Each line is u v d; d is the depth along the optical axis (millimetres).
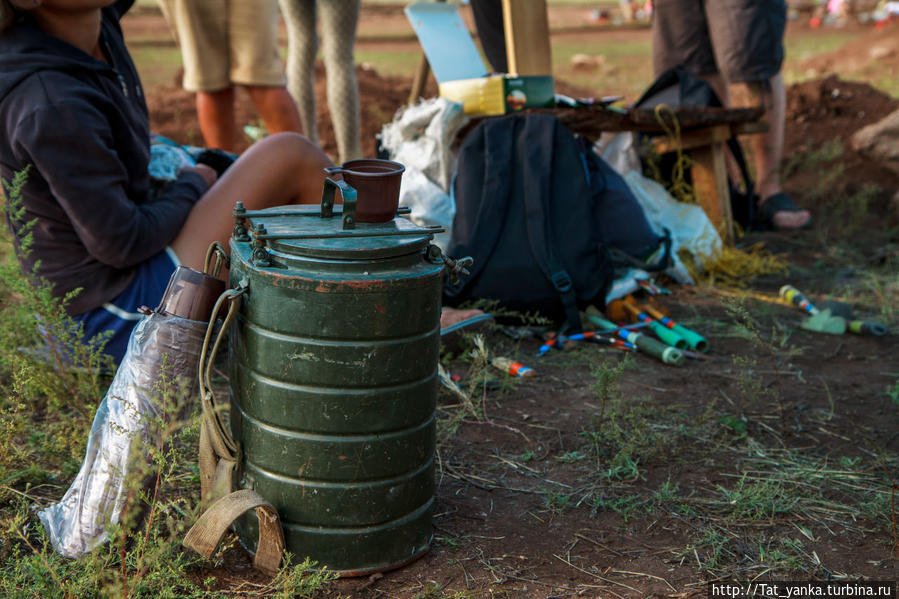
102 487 1989
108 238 2477
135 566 1950
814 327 3787
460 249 3613
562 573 2037
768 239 5227
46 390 2582
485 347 3340
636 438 2707
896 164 6062
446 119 4008
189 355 2027
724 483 2484
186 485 2326
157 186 3004
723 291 4305
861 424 2871
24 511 2160
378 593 1931
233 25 4062
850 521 2285
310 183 3051
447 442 2697
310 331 1795
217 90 4219
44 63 2361
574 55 14375
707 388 3154
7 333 2670
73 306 2666
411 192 3914
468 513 2299
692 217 4527
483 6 5031
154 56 12594
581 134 4430
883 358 3475
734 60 4949
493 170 3674
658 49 5453
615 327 3607
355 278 1771
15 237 2588
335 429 1855
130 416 1996
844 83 7168
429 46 4422
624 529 2240
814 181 6152
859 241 5195
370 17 22500
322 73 7379
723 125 4668
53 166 2336
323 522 1920
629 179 4594
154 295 2695
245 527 2023
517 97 4055
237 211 2059
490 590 1958
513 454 2633
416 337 1877
